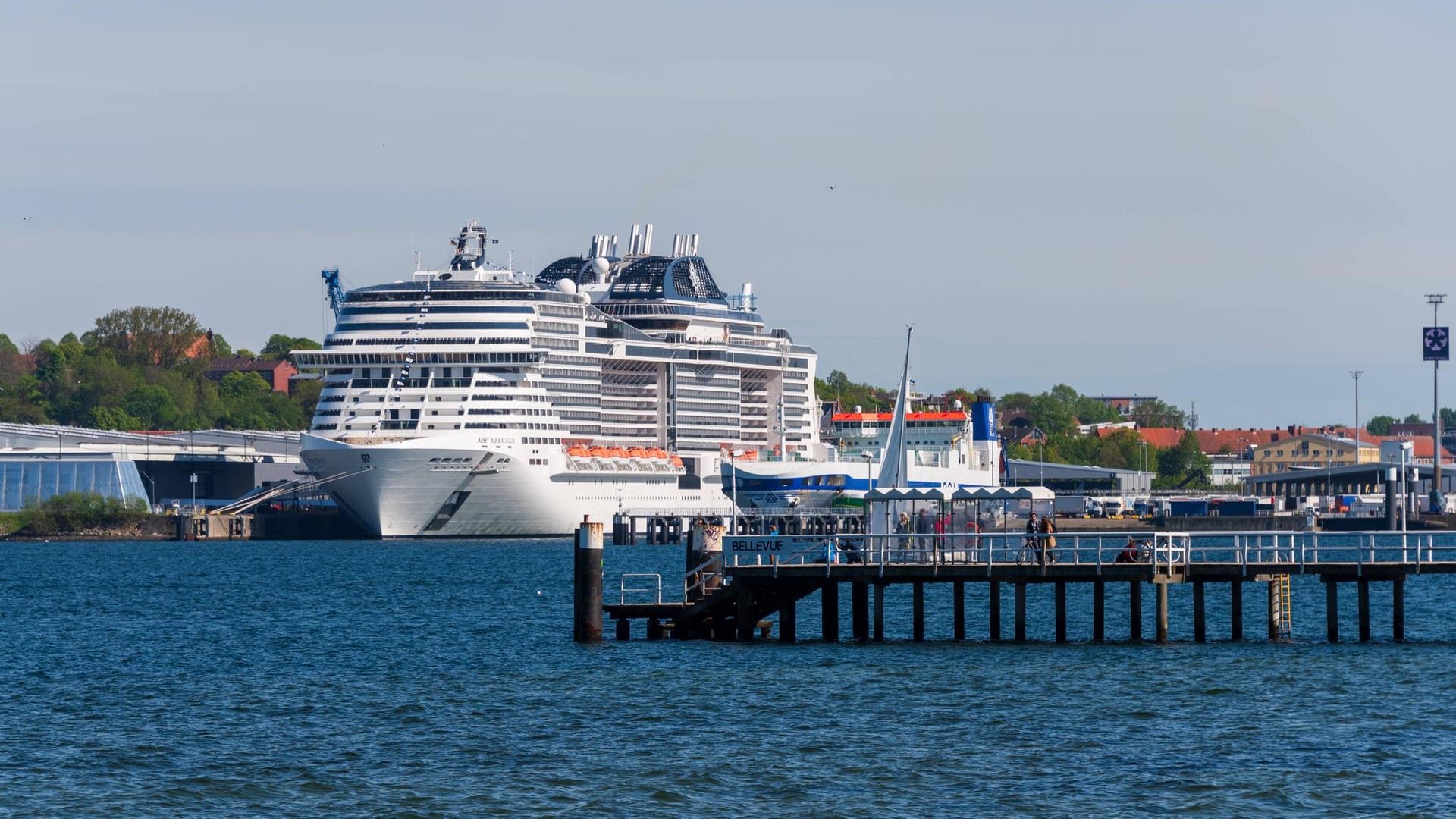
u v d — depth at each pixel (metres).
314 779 148.75
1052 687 187.00
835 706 177.75
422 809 139.00
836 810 138.00
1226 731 164.12
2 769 152.50
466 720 173.75
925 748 158.38
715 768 151.38
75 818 136.88
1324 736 161.50
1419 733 162.62
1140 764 151.62
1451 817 134.25
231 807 140.25
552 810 138.62
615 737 164.50
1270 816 135.12
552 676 199.00
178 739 166.00
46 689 197.75
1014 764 152.12
